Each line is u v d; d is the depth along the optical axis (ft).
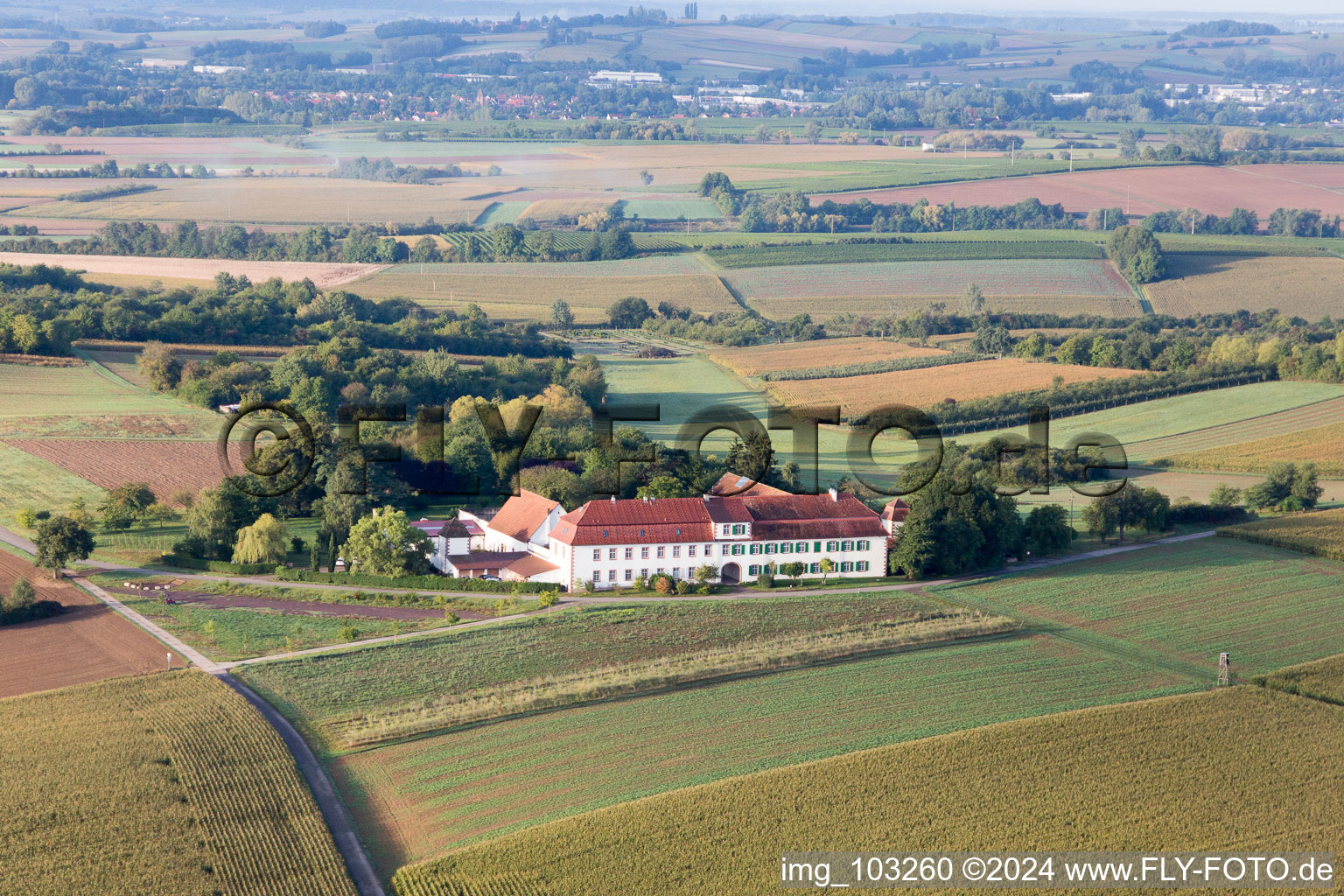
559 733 424.87
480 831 363.97
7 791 374.43
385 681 465.06
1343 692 467.93
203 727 417.28
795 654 492.95
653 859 348.59
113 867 338.95
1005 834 363.97
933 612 548.72
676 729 428.56
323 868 342.03
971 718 439.22
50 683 460.96
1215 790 389.60
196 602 554.05
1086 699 458.50
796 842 357.82
